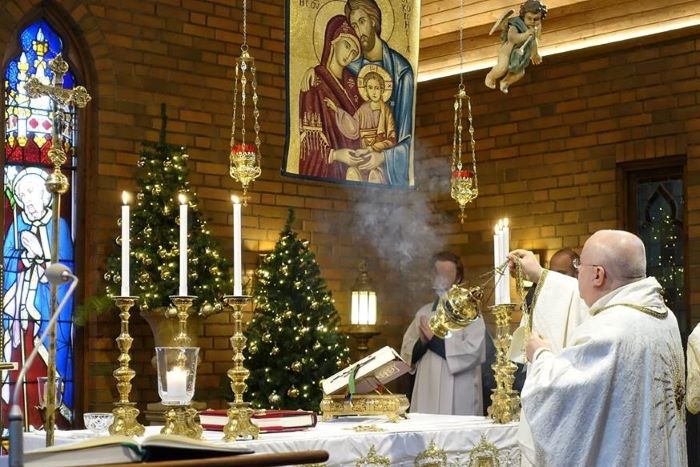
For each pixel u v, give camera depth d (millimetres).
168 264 7277
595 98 9039
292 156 6348
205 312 7352
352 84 6590
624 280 3852
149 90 8148
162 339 7410
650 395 3705
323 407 4711
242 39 8703
